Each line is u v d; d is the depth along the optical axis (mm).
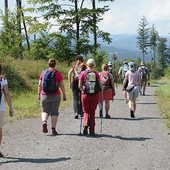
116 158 9328
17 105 17922
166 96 24297
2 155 9422
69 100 21141
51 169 8406
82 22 44594
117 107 18984
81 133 12281
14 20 40938
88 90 11836
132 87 15398
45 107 11891
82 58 14906
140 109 18234
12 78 23281
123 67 25531
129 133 12352
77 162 8953
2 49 39469
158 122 14469
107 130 12820
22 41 42594
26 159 9203
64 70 39406
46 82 11711
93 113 12023
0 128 9203
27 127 13227
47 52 44188
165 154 9758
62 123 14133
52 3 43938
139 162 9000
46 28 44156
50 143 10836
